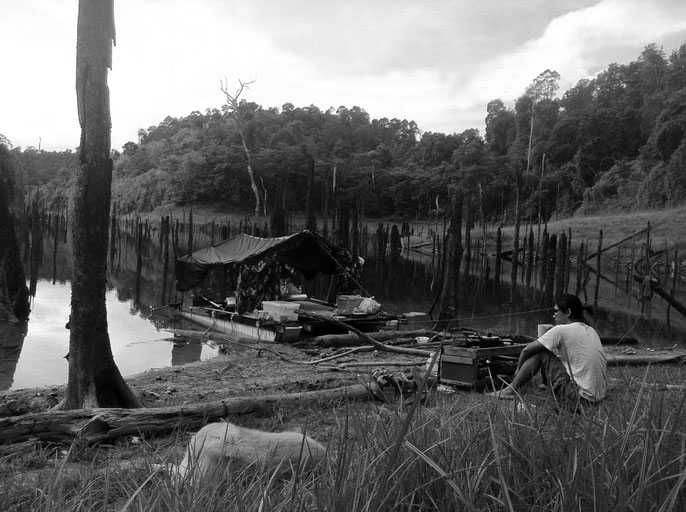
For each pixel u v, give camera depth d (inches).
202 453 117.9
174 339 642.8
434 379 305.7
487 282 1414.9
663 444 97.9
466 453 105.1
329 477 95.1
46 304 863.1
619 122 3174.2
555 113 3580.2
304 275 870.4
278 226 1206.9
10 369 489.7
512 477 98.1
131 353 574.6
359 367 448.8
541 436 104.4
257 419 261.3
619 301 1111.0
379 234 1658.5
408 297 1083.9
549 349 208.4
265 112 4367.6
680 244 1649.9
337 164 3454.7
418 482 95.5
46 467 195.6
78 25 285.0
